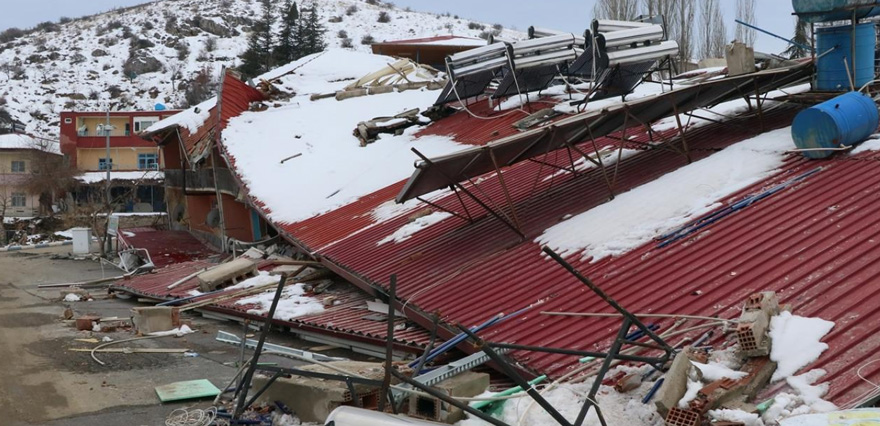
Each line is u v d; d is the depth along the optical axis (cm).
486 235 1606
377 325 1559
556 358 1047
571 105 2234
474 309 1298
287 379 1002
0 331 1836
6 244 5434
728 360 868
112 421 1058
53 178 6159
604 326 1094
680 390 803
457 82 2536
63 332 1806
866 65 1666
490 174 2017
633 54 2077
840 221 1159
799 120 1402
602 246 1342
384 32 14550
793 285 1019
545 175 1841
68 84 11200
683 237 1273
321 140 2953
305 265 2155
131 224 5650
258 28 11988
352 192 2417
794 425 664
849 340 858
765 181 1388
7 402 1166
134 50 12319
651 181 1550
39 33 13888
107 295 2625
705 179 1460
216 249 3497
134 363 1428
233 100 3269
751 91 1773
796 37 3641
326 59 3875
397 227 1908
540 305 1224
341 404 928
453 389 902
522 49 2303
